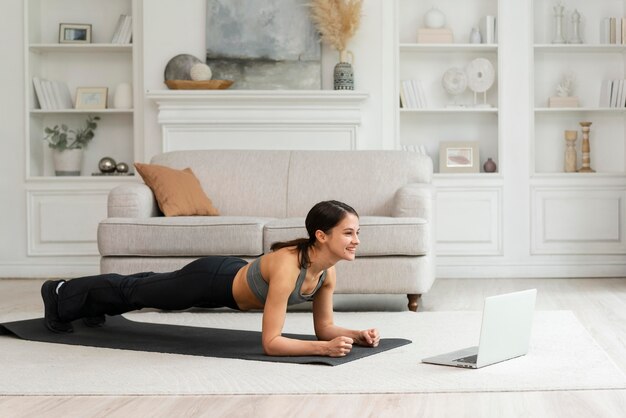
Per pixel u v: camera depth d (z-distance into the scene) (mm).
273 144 6973
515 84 7059
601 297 5695
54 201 7234
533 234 7059
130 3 7500
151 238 4949
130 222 4984
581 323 4512
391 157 5852
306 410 2762
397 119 7070
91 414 2738
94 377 3215
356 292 4906
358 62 7082
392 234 4836
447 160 7207
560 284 6516
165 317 4719
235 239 4910
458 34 7352
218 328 4320
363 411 2744
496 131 7320
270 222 4984
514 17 7055
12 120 7266
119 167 7297
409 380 3117
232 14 7078
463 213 7070
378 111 7070
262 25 7066
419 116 7355
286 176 5836
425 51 7332
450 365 3344
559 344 3791
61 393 2994
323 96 6879
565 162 7219
